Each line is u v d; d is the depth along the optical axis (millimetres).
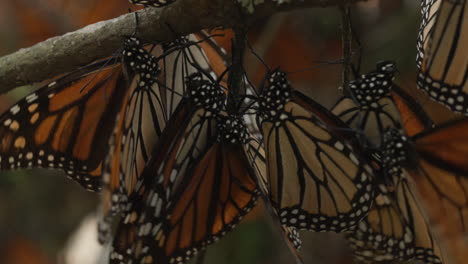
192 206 1061
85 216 1412
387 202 1064
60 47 1104
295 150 1063
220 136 1064
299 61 1333
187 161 1059
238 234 1321
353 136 1068
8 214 1423
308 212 1065
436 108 1264
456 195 1062
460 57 1029
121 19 1088
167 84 1079
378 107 1071
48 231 1423
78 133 1062
